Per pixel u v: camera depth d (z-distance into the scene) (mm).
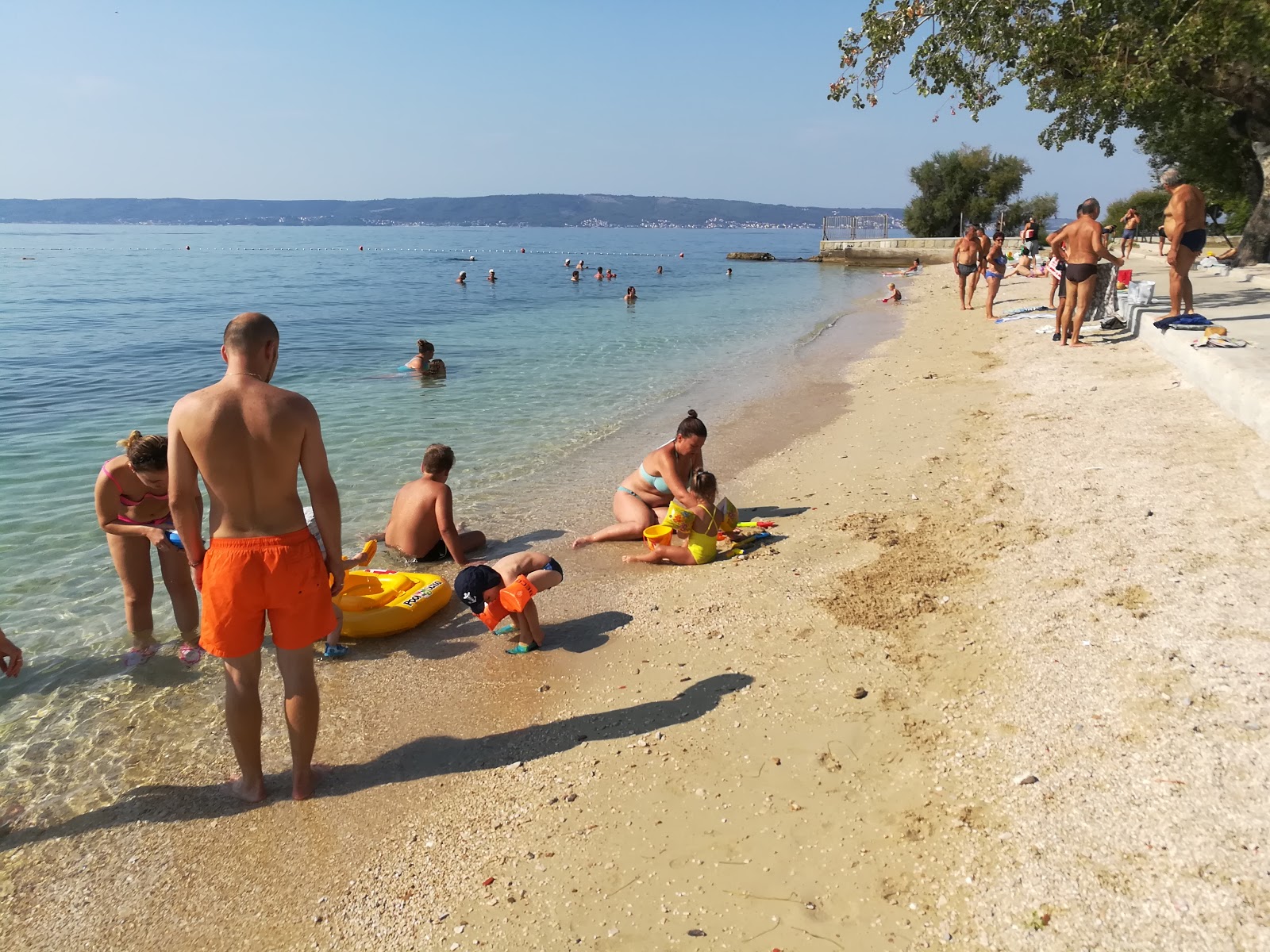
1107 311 14289
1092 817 3156
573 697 4754
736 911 3059
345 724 4617
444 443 10680
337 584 3957
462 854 3543
